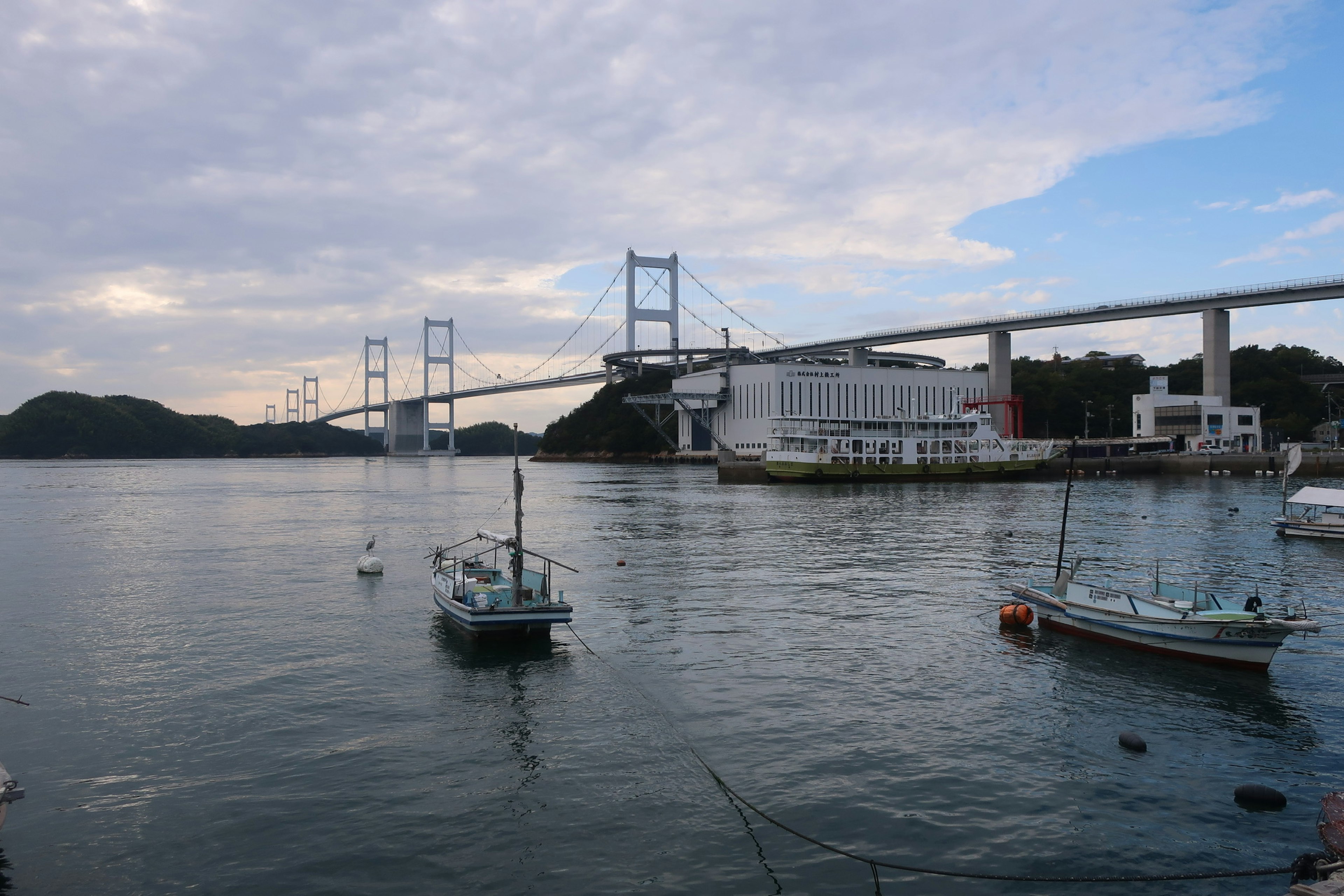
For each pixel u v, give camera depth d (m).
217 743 18.22
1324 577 38.50
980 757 17.48
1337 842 12.28
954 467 111.44
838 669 23.42
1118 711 20.19
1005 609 28.31
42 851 13.88
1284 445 144.62
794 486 106.19
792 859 13.61
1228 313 149.38
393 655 25.05
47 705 20.70
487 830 14.49
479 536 30.70
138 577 39.38
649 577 38.25
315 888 12.80
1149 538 52.22
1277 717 19.86
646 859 13.59
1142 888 12.92
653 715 19.88
